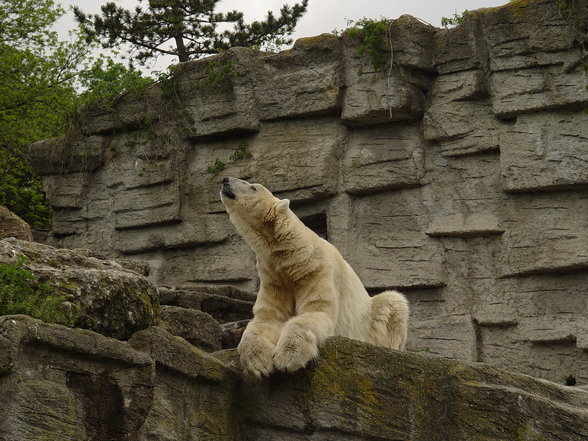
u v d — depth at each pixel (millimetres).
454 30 15859
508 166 14992
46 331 5590
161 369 6578
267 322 7637
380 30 16000
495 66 15289
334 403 7027
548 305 14547
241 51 17359
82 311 6570
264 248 7781
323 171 16422
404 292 15836
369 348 7207
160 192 17953
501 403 7137
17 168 22359
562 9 14641
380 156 16250
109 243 18422
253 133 17531
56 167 19109
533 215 14914
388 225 16078
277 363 6863
